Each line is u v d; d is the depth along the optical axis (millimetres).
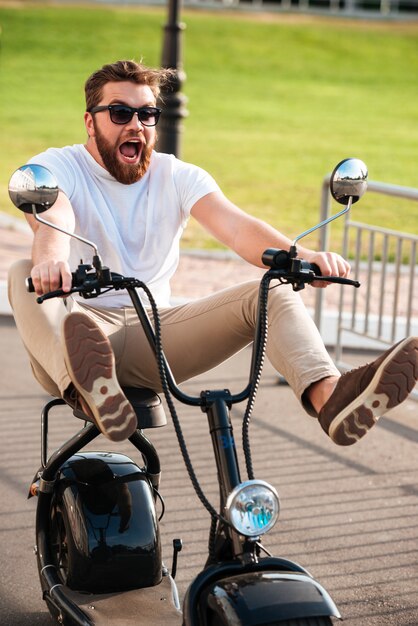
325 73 34969
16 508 4707
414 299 8828
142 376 3518
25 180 2857
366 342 7648
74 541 3314
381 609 3873
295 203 13992
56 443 5543
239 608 2477
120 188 3582
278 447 5656
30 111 23250
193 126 22328
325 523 4672
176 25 11586
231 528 2715
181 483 5070
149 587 3365
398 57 39188
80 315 2756
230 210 3531
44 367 3166
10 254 9820
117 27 38594
